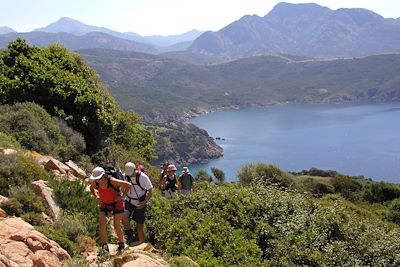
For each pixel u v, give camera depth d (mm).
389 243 14133
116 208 8508
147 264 7047
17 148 13570
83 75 26156
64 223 8586
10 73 21391
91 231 9070
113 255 8156
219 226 11688
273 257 11859
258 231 12922
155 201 12586
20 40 23781
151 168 22844
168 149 151250
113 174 8578
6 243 6664
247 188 16672
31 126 16469
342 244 13391
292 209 15375
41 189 9398
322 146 169625
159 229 10977
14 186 9250
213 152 160875
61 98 20922
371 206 38750
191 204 13430
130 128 28578
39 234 7281
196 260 9523
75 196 10055
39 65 22422
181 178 15586
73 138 18547
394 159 138500
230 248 10734
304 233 13383
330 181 47156
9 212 8266
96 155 19422
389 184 44156
